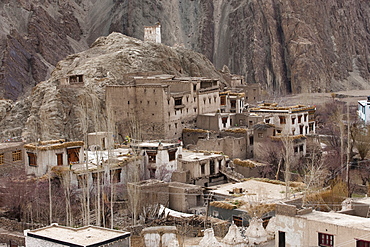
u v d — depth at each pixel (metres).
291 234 65.50
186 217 94.44
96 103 175.12
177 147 121.50
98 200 91.81
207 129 159.38
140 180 113.25
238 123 161.25
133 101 155.62
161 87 151.88
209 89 167.12
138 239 87.12
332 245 62.62
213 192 105.12
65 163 114.56
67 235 61.91
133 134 148.00
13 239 88.12
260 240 80.25
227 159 127.25
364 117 181.62
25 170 114.62
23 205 101.50
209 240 79.94
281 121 158.50
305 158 134.50
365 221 63.91
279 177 125.56
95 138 133.62
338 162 127.56
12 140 150.25
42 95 194.12
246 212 91.56
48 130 174.25
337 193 90.62
